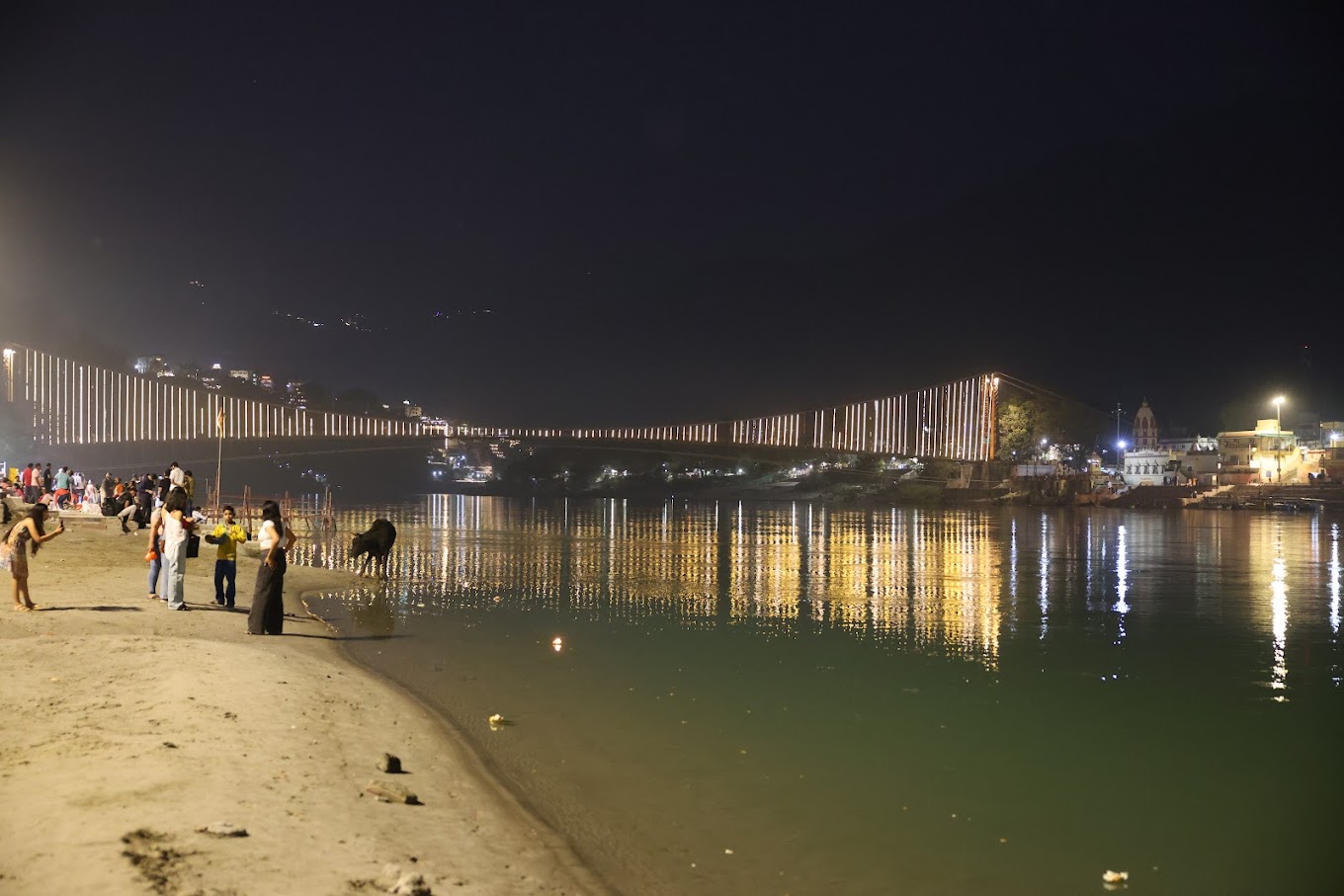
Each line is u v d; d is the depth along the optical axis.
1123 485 151.38
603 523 87.62
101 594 23.42
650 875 9.41
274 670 16.33
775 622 25.67
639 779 12.20
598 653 20.56
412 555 46.41
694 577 37.84
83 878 7.50
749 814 11.13
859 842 10.43
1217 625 26.52
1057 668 20.06
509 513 111.38
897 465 189.50
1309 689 18.31
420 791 11.10
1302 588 36.19
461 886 8.52
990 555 51.84
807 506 147.50
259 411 171.62
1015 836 10.72
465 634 22.59
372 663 18.83
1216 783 12.60
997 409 194.50
